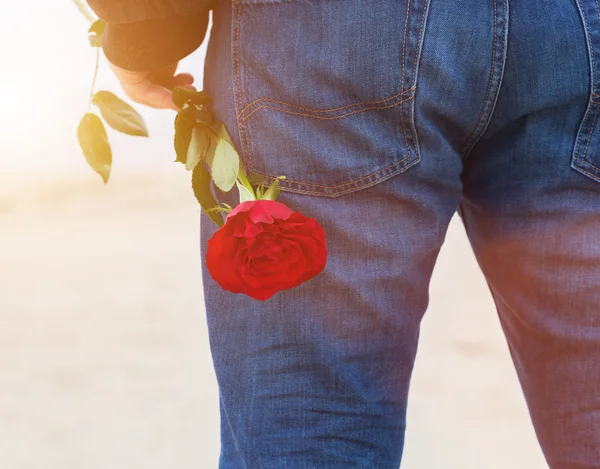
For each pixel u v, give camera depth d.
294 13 1.71
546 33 1.70
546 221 1.75
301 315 1.74
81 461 3.02
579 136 1.73
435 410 3.33
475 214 1.80
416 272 1.76
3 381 3.85
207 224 1.79
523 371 1.82
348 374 1.75
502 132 1.75
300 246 1.67
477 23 1.70
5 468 2.99
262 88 1.73
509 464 2.90
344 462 1.75
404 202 1.73
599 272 1.75
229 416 1.78
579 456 1.79
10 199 9.98
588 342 1.76
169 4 1.74
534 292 1.77
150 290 5.49
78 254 6.86
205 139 1.75
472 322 4.52
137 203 9.32
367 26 1.70
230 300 1.77
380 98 1.71
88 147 1.77
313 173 1.72
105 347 4.28
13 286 5.81
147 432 3.21
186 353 4.12
